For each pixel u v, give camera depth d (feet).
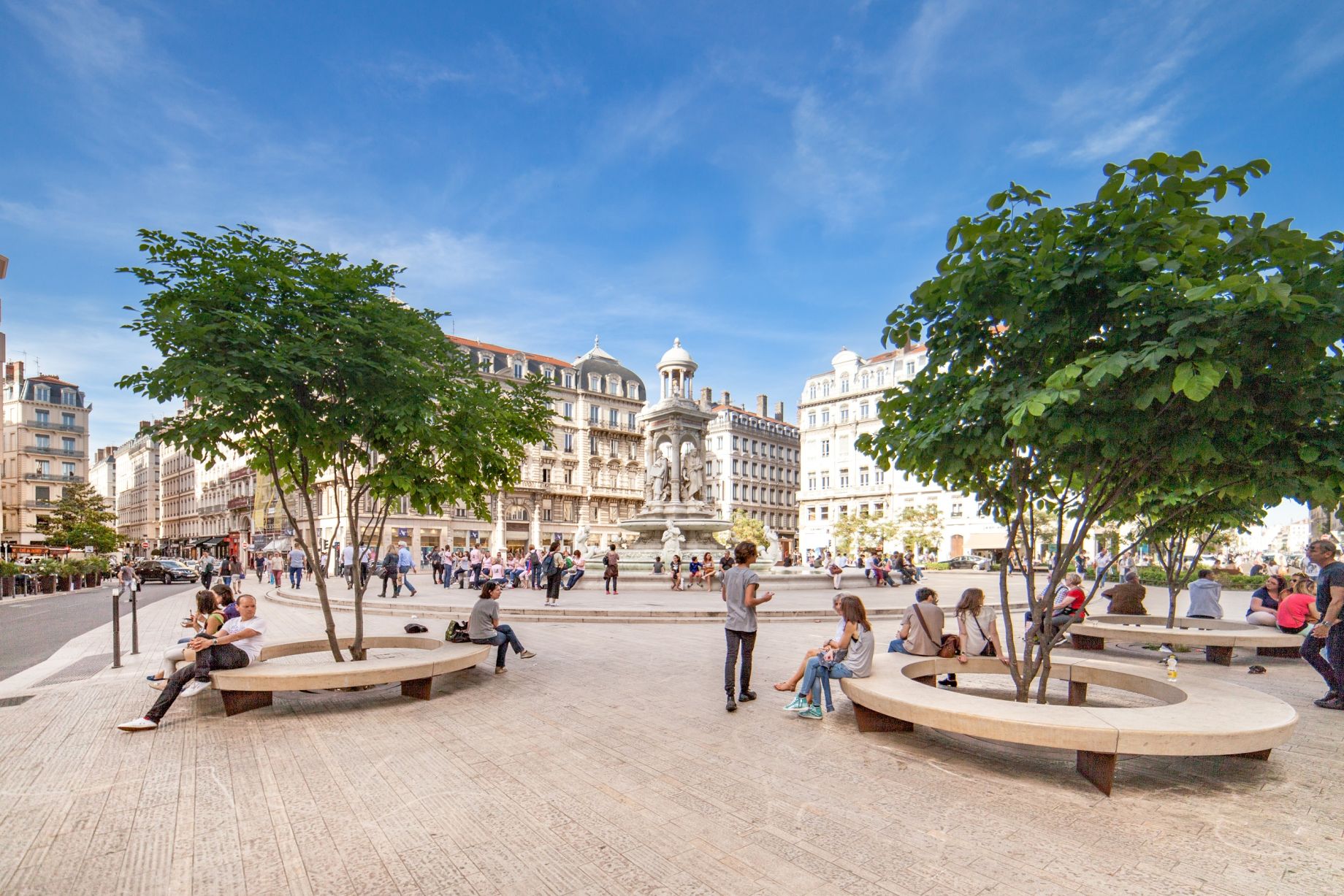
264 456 25.71
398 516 170.91
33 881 11.93
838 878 11.91
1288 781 16.61
